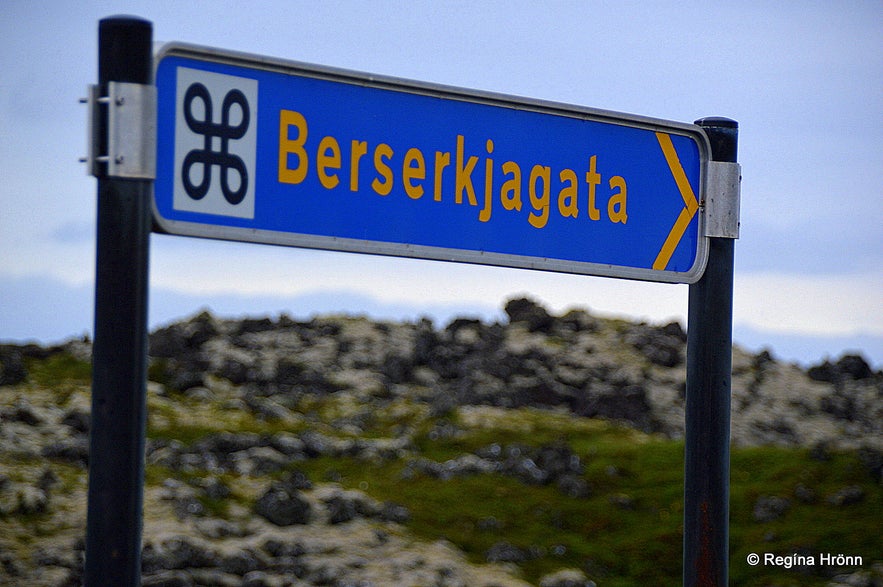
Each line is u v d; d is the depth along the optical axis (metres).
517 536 28.97
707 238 7.41
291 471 32.47
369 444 35.75
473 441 37.34
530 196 6.71
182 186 5.27
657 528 29.67
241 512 27.45
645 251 7.18
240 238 5.50
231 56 5.42
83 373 39.84
